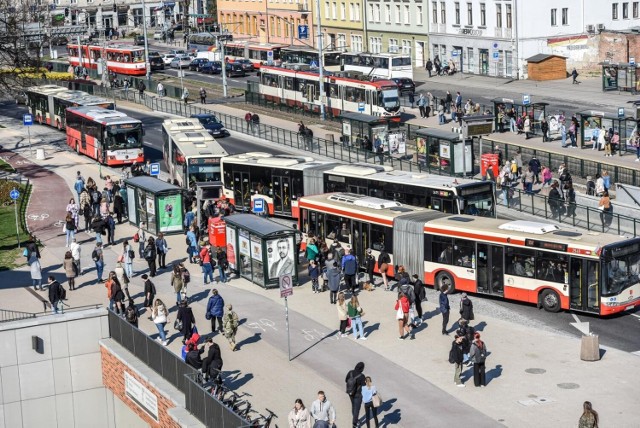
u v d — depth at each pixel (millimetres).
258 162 86625
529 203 81750
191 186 89812
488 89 138750
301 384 51344
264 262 66125
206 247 68250
